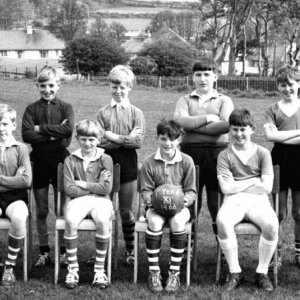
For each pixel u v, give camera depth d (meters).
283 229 8.67
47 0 152.00
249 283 6.44
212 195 7.05
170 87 46.59
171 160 6.62
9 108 6.62
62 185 6.73
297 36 69.94
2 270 6.76
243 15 62.19
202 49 80.00
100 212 6.34
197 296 6.05
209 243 7.98
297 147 6.73
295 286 6.35
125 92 6.87
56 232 6.41
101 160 6.64
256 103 34.69
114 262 6.95
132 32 187.12
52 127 6.78
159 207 6.24
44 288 6.24
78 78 57.22
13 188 6.57
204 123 6.75
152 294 6.08
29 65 86.50
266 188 6.43
